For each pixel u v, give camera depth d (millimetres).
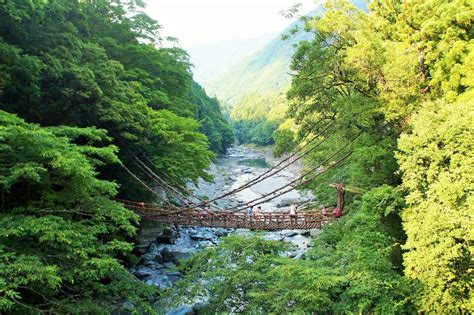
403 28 24391
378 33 24906
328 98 23375
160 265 23516
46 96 16969
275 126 106688
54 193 13039
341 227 17406
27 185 13859
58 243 11852
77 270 11234
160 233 25422
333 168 22984
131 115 19516
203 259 14258
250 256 14273
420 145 13000
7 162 11992
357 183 19625
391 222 15656
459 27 20672
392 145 19781
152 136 22578
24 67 15078
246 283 12750
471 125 11914
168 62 32438
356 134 21828
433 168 12461
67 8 20094
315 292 11211
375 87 20422
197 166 26156
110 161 16562
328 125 23500
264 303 11953
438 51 20641
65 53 17547
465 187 11281
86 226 12609
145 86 27766
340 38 22641
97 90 17578
